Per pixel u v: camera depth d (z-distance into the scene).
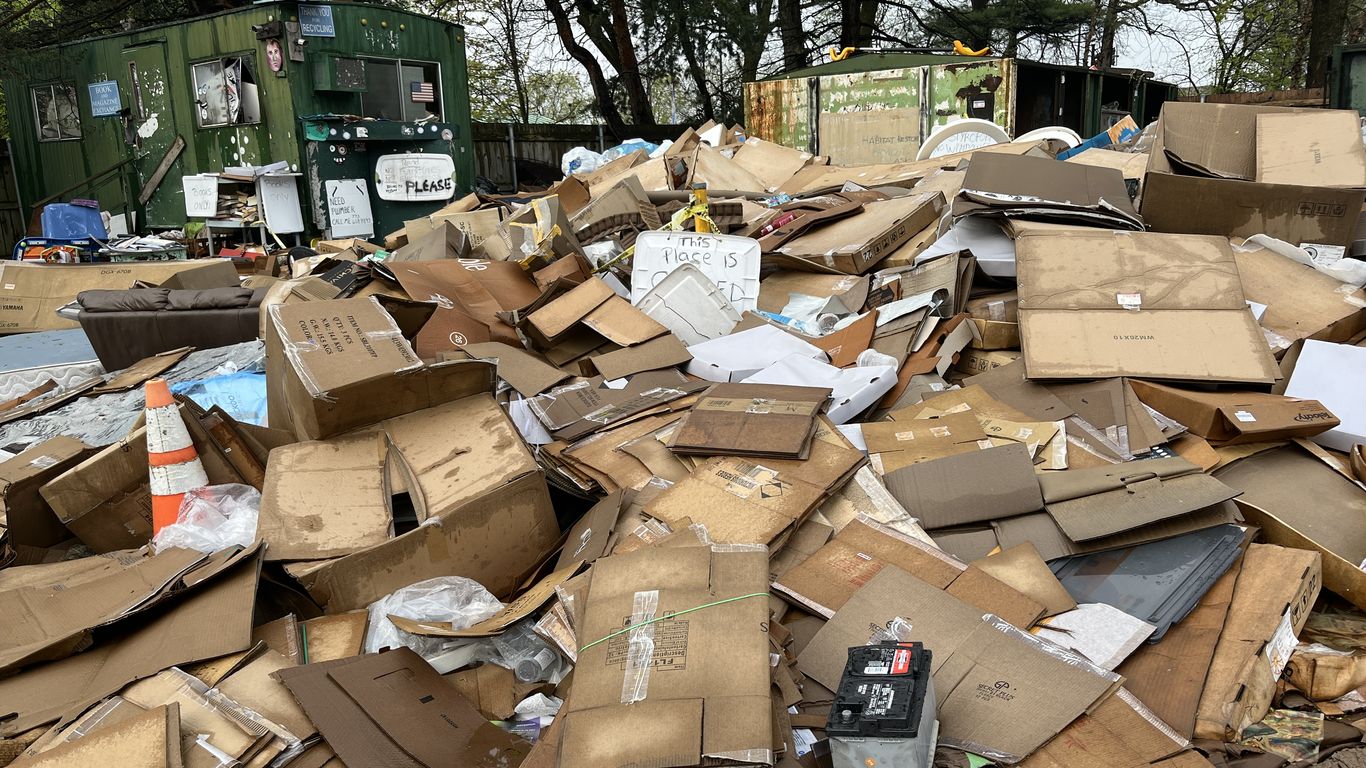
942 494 3.44
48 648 2.65
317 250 9.74
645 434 3.93
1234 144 5.66
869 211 6.39
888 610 2.82
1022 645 2.64
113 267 8.24
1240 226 5.15
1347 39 22.11
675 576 2.60
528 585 3.31
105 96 13.08
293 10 11.08
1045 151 8.20
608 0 18.17
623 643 2.41
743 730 2.13
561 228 6.38
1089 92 14.87
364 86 11.88
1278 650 2.81
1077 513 3.22
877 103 12.73
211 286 7.79
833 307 5.43
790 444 3.53
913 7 21.16
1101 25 21.64
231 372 5.18
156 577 2.96
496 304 5.57
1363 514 3.39
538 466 3.53
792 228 6.41
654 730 2.15
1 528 3.70
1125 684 2.69
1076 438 3.76
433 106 12.89
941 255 5.19
